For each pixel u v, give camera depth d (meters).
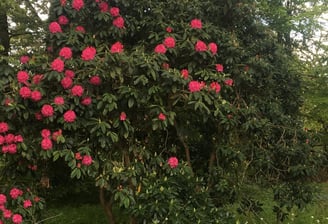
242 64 3.86
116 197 3.18
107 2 3.50
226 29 4.05
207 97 3.27
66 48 3.15
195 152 4.43
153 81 3.32
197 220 3.40
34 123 3.25
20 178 3.48
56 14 3.50
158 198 3.28
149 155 3.61
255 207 4.21
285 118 4.14
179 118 3.75
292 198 4.03
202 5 3.93
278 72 4.23
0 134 3.08
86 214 5.90
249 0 4.12
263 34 4.26
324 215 5.70
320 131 6.38
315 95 6.26
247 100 4.09
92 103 3.21
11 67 3.22
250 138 4.00
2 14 5.83
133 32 3.65
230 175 4.13
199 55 3.48
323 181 6.85
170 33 3.54
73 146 3.18
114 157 3.53
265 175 4.14
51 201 6.07
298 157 3.97
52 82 3.18
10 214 3.15
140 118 3.55
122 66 3.18
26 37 6.43
